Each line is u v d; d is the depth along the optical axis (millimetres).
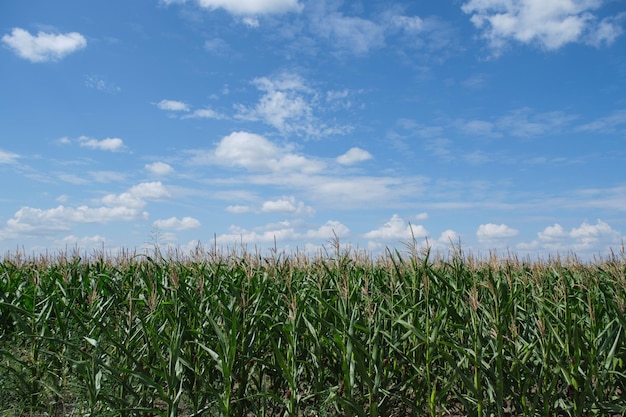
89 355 5992
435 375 6328
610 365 6625
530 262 10234
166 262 9039
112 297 7758
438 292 7141
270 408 6777
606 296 6613
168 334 6891
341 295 6531
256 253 8250
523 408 6070
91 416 5984
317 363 6258
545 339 6504
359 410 5660
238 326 6195
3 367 6691
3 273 10633
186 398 6965
